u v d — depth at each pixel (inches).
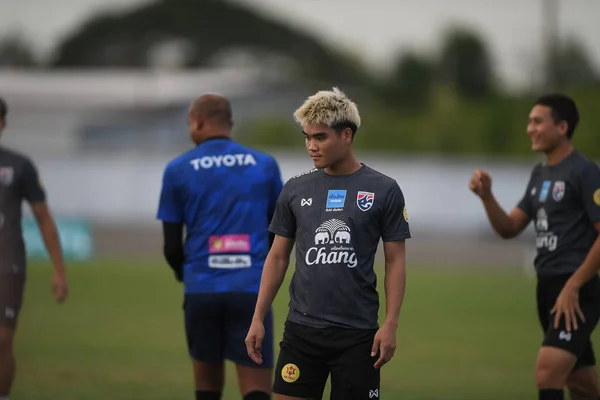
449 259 3853.3
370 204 732.7
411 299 2493.8
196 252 934.4
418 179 4431.6
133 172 4505.4
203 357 950.4
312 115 732.0
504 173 4308.6
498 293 2652.6
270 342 932.0
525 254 3996.1
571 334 847.1
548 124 901.2
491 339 1809.8
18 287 959.6
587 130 5812.0
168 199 938.1
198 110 959.6
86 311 2135.8
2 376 940.0
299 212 748.0
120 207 4488.2
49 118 7593.5
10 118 7539.4
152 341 1710.1
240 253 925.8
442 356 1598.2
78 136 7509.8
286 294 2464.3
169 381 1312.7
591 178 872.9
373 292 739.4
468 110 6732.3
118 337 1753.2
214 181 933.8
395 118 6786.4
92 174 4503.0
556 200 890.1
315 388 743.1
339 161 745.0
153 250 3949.3
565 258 884.0
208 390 966.4
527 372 1443.2
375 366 711.7
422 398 1222.3
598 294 865.5
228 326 932.0
